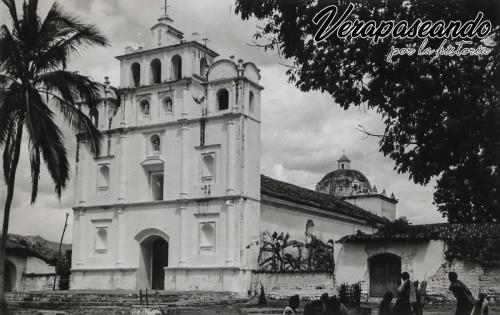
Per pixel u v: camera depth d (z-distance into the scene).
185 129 37.88
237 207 35.59
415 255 30.80
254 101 37.69
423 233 30.97
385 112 13.38
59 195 25.02
